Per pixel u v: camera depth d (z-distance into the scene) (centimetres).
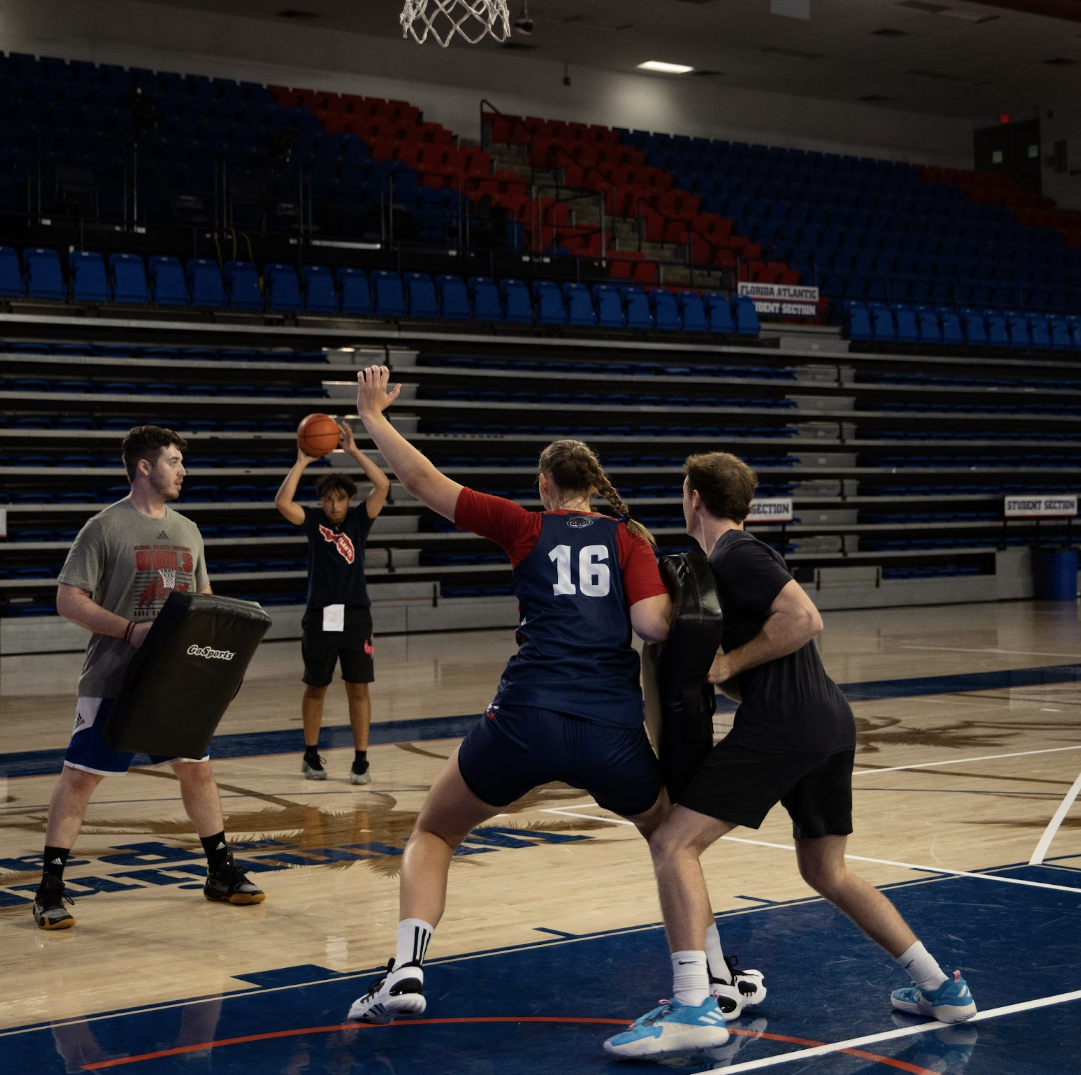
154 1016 369
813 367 2112
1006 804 666
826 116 2878
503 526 356
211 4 2209
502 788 347
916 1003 366
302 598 1605
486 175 2259
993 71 2686
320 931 458
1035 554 2095
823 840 359
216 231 1772
